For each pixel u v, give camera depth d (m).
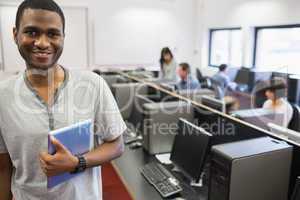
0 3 5.94
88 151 0.95
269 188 1.27
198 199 1.58
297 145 1.32
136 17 7.10
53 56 0.87
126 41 7.13
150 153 2.23
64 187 0.93
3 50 6.13
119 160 2.14
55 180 0.88
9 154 0.94
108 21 6.91
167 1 7.26
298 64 5.18
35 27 0.83
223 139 1.93
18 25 0.84
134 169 1.99
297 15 4.94
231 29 6.79
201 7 7.40
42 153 0.84
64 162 0.84
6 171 1.00
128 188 1.72
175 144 1.98
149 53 7.35
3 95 0.90
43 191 0.93
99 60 6.99
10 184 1.01
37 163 0.90
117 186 2.68
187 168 1.79
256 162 1.22
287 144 1.34
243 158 1.19
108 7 6.85
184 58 7.72
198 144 1.71
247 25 6.11
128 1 6.97
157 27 7.31
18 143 0.89
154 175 1.83
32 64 0.87
